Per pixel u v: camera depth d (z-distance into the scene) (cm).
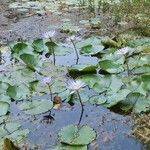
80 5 290
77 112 145
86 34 229
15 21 258
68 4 296
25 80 167
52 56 195
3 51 204
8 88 154
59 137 126
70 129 128
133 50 184
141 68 169
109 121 138
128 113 142
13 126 135
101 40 203
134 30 228
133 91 149
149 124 134
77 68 171
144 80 151
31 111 144
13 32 238
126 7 263
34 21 257
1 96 153
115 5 268
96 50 194
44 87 160
